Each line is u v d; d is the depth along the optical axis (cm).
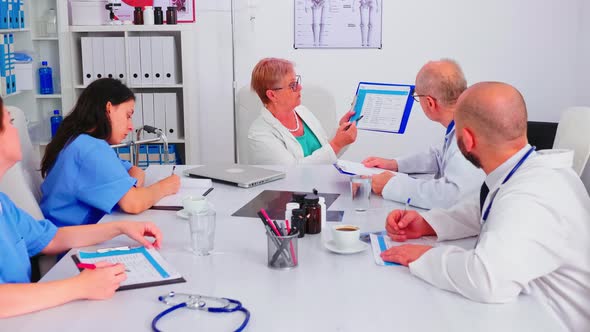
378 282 169
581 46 511
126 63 464
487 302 156
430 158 306
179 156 501
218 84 527
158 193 246
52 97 469
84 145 237
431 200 237
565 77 516
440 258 166
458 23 513
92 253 189
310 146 360
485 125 168
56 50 484
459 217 205
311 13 514
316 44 519
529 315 150
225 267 180
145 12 470
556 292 167
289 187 272
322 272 176
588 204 166
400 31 515
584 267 161
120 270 164
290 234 181
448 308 153
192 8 511
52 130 467
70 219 241
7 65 406
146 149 476
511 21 511
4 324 145
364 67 521
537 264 157
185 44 464
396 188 247
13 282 175
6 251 173
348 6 512
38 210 238
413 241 202
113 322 146
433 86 259
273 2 514
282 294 161
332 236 194
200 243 190
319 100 412
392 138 532
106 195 232
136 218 230
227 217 228
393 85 312
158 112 473
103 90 247
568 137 270
